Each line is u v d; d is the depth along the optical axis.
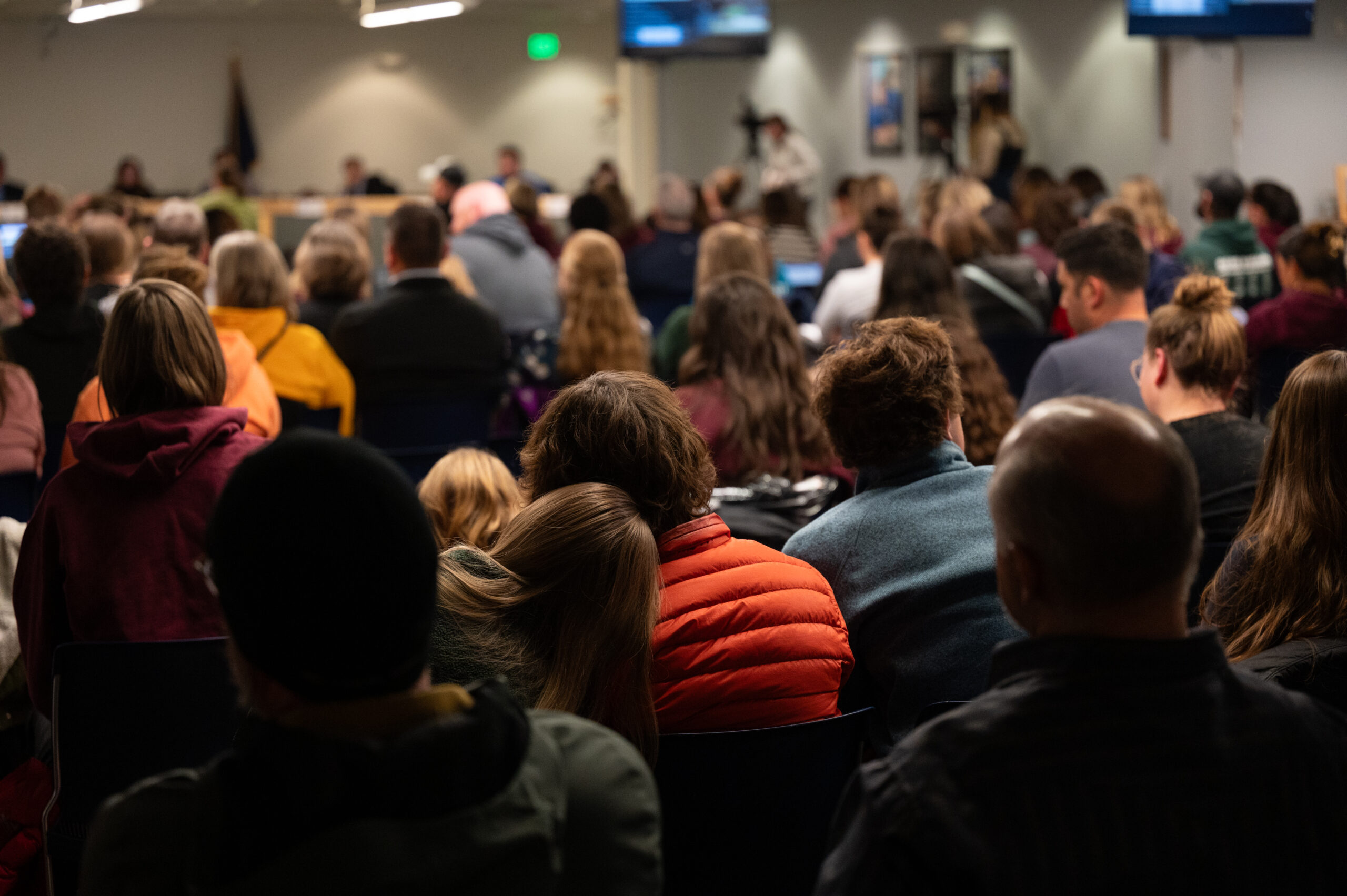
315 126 16.08
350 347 3.92
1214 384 2.51
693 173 14.61
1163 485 1.01
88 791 1.93
